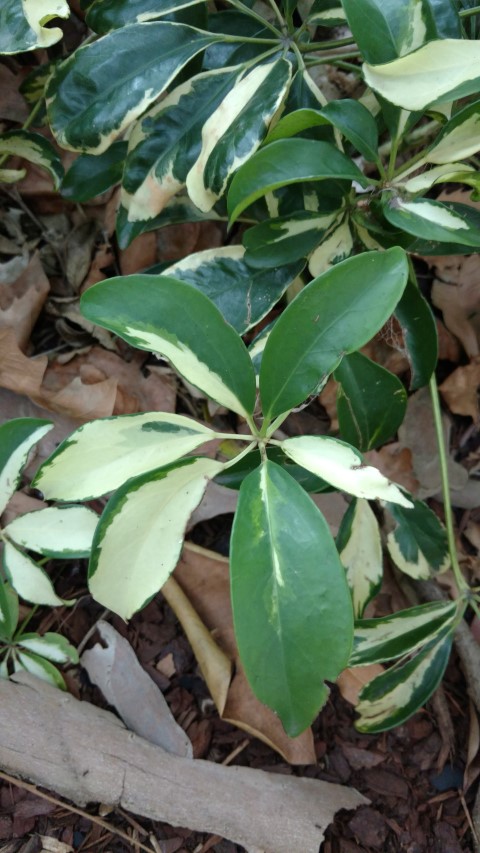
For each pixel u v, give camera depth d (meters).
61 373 0.53
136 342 0.29
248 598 0.28
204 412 0.54
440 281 0.58
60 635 0.45
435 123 0.47
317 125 0.37
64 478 0.31
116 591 0.31
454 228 0.34
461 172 0.33
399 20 0.32
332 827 0.46
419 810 0.47
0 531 0.40
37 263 0.53
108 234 0.55
